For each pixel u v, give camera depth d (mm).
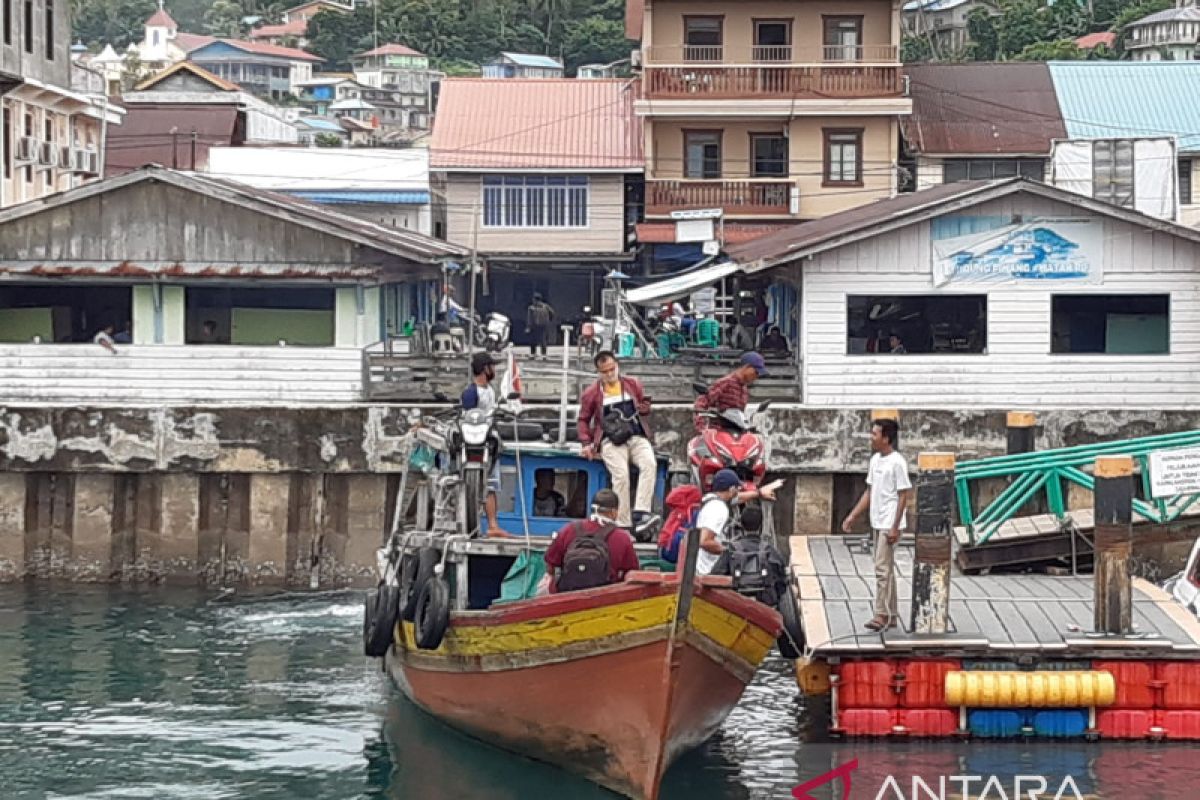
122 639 23828
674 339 35219
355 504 27828
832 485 28016
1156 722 17156
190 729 19062
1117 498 17547
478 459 17500
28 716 19609
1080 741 17219
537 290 46750
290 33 131750
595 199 44875
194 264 29531
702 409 19172
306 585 27875
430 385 29047
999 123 44469
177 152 50156
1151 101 45281
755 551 16828
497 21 115062
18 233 29594
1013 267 28719
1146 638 17297
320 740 18594
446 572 17641
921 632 17562
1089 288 28688
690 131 43875
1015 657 17047
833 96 42656
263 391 28953
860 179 43438
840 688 17312
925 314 29391
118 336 30875
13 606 26109
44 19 41844
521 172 44656
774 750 17812
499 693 16766
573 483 17953
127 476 28031
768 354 30719
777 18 43625
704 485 17516
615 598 15203
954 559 23297
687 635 15031
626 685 15406
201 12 149250
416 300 37312
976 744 17203
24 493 27891
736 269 29906
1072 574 21922
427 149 46344
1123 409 27906
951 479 17531
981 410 27828
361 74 113812
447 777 17141
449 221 45156
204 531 28062
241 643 23578
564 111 46875
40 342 29234
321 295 30797
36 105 41906
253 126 57281
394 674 19766
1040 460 22766
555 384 30219
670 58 43750
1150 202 37531
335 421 27625
